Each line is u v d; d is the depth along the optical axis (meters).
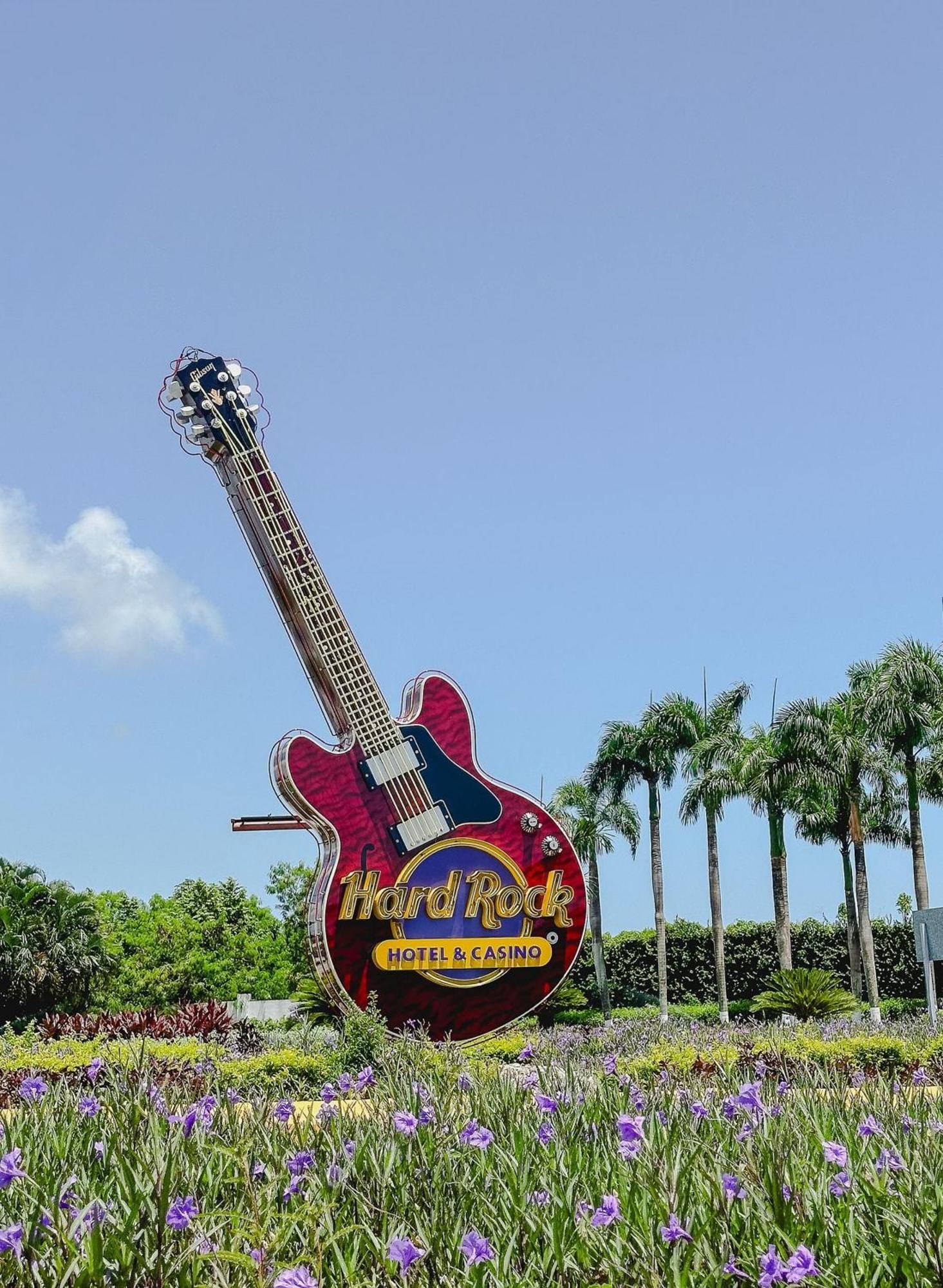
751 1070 12.13
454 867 21.67
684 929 57.28
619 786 52.94
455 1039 21.16
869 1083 10.20
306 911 21.36
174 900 85.75
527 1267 5.23
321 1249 5.14
